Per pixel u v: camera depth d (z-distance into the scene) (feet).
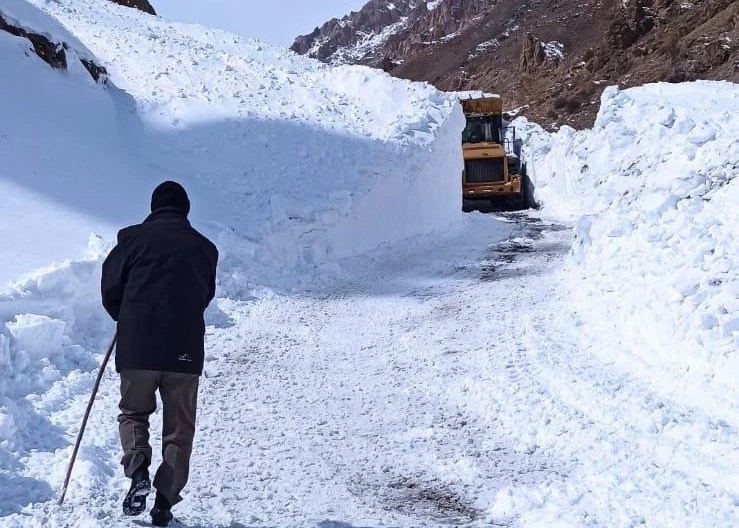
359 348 35.35
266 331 37.93
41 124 52.70
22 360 26.07
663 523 17.39
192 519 17.63
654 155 44.73
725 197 33.47
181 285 16.46
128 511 15.93
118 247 16.81
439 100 77.20
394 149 65.82
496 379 28.86
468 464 22.15
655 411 23.76
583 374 28.25
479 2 610.65
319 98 74.54
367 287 48.91
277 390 29.17
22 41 58.54
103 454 21.54
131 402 16.40
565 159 103.86
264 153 61.82
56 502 17.74
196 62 78.74
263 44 110.73
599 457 21.70
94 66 65.41
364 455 23.13
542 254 59.36
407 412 26.86
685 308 28.60
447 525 18.26
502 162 110.42
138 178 52.26
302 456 22.90
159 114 64.95
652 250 34.71
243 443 23.71
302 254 51.93
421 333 37.40
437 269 54.60
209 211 51.65
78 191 46.62
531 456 22.62
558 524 17.46
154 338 16.10
